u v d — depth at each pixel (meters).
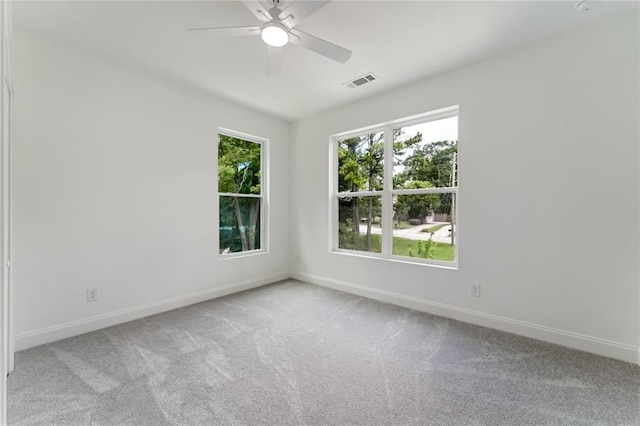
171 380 1.83
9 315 1.86
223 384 1.79
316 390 1.74
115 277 2.71
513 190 2.53
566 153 2.28
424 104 3.06
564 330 2.30
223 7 1.98
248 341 2.37
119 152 2.73
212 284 3.51
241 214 4.00
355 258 3.71
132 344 2.31
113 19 2.10
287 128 4.49
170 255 3.11
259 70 2.85
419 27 2.18
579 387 1.77
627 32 2.05
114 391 1.72
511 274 2.54
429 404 1.62
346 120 3.79
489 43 2.39
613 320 2.11
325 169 4.06
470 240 2.77
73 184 2.46
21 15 2.03
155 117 2.98
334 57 2.06
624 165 2.07
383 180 3.59
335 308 3.15
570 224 2.27
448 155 3.08
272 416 1.53
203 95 3.39
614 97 2.10
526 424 1.47
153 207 2.97
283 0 1.74
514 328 2.52
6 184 1.60
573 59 2.24
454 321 2.80
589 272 2.20
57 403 1.61
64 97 2.41
